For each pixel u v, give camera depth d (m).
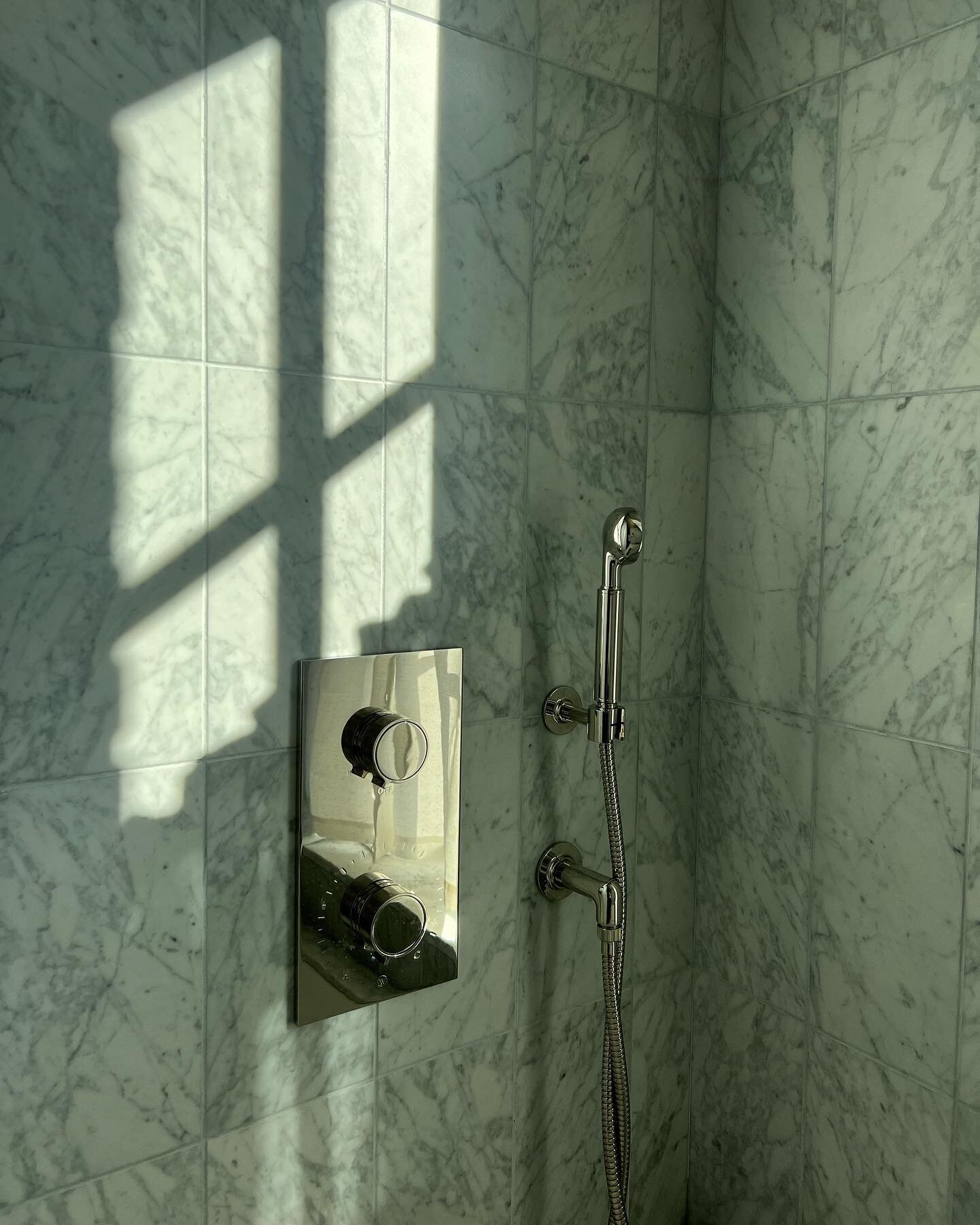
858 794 1.36
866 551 1.33
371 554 1.20
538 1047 1.44
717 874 1.58
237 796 1.12
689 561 1.56
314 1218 1.22
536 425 1.34
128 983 1.06
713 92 1.50
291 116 1.09
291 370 1.12
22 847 0.98
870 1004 1.35
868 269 1.31
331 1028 1.22
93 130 0.97
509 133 1.27
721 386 1.54
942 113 1.22
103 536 1.01
